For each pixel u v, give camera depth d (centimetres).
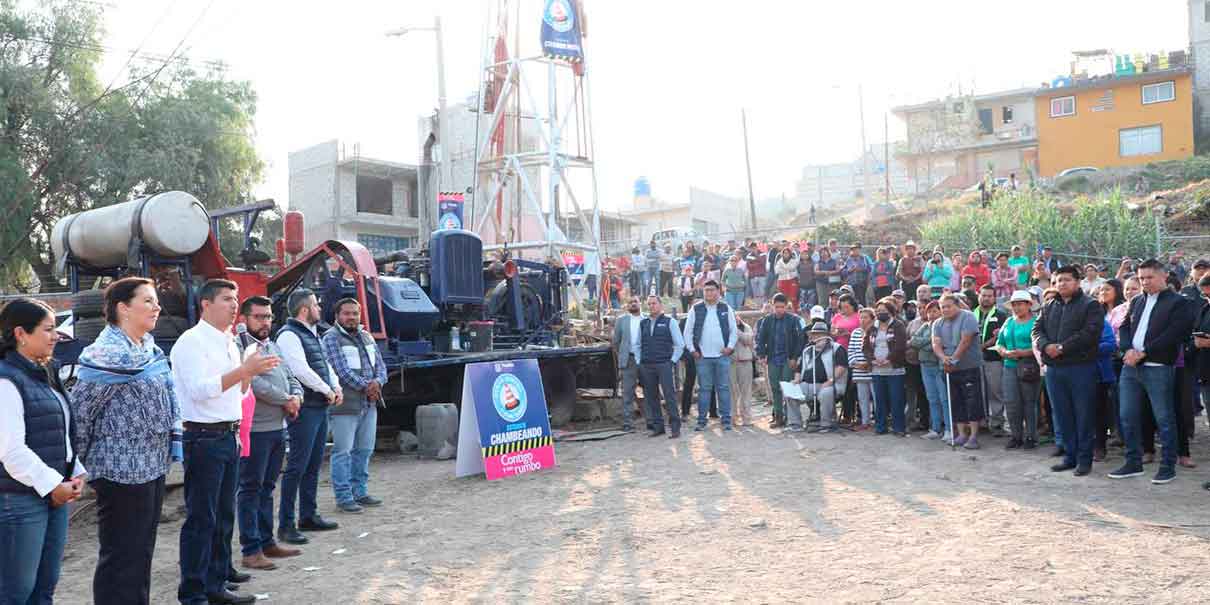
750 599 518
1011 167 4975
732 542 648
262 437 611
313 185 3962
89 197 2605
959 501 741
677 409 1164
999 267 1723
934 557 586
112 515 440
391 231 4122
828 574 560
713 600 520
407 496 859
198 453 510
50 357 414
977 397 986
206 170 2823
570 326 1596
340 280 1173
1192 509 680
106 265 1070
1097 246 2438
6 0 2539
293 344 668
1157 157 4512
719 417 1330
